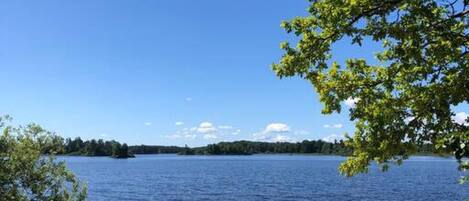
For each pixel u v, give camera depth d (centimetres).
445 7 955
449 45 934
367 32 898
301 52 986
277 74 1027
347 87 1087
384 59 1105
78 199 1647
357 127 1096
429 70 998
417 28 879
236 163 18712
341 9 891
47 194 1570
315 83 1070
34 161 1532
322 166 15012
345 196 5675
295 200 5356
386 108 1037
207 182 8319
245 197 5775
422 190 6250
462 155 916
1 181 1480
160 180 8969
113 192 6594
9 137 1519
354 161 1103
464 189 6306
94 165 16762
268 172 11356
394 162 1082
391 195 5688
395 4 871
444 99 963
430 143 1009
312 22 957
